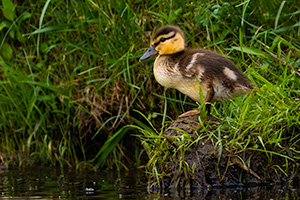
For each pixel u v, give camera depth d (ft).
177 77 28.58
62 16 38.34
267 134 27.37
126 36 36.01
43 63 38.24
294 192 24.93
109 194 26.45
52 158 38.27
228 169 27.14
